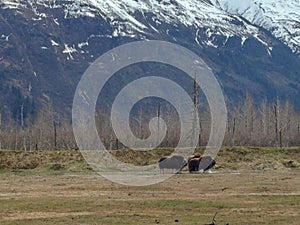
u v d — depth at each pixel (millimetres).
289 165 192625
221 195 107250
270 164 193000
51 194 112000
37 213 87062
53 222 78500
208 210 88312
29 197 106812
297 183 130375
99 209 90250
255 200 98938
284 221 78125
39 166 197500
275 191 114000
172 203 94688
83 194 111500
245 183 131750
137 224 76562
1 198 105625
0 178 159125
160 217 82000
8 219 81500
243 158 198750
